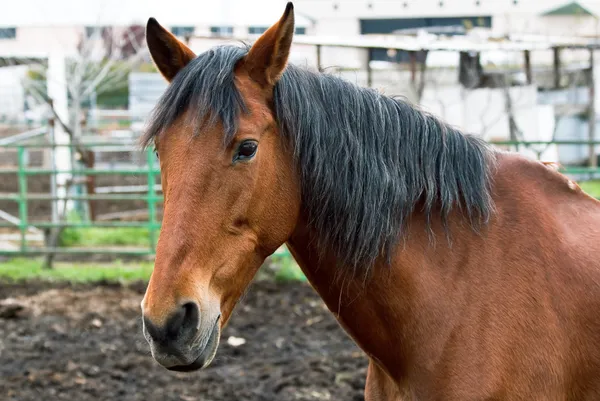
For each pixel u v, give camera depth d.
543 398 2.01
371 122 2.11
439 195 2.13
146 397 4.49
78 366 5.02
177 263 1.79
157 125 1.91
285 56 1.97
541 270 2.05
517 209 2.13
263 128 1.92
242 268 1.94
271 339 5.69
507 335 1.99
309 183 2.03
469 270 2.06
